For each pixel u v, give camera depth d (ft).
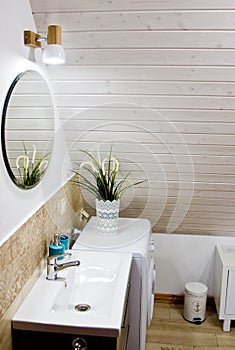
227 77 7.00
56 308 6.62
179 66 6.89
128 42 6.56
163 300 12.03
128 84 7.32
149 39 6.48
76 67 7.11
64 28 6.47
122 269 7.68
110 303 6.88
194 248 11.69
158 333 10.43
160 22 6.20
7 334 5.94
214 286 11.57
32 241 6.88
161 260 11.84
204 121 7.97
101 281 7.59
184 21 6.15
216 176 9.38
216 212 10.59
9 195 5.93
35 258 7.06
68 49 6.80
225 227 11.17
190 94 7.40
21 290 6.41
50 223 7.88
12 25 5.75
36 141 6.84
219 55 6.63
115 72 7.11
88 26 6.39
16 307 6.23
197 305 10.77
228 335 10.43
